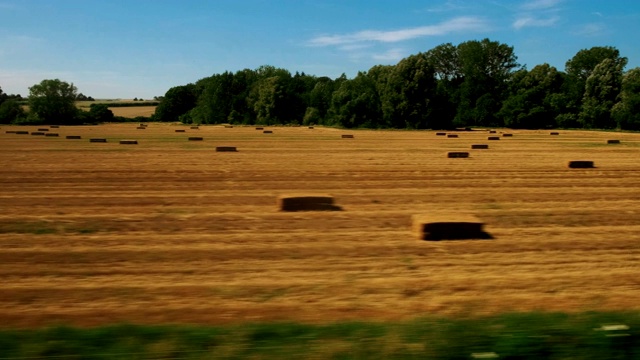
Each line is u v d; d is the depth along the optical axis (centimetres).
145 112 17012
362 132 7688
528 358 583
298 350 594
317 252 1226
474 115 10831
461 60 12031
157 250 1238
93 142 4722
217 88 12925
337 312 828
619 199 2014
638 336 625
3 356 585
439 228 1360
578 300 895
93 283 998
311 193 2088
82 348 605
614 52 10900
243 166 2925
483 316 764
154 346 611
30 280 1017
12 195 2000
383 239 1359
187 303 880
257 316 811
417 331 645
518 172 2773
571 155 3775
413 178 2530
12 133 6153
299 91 12988
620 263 1155
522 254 1226
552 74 9988
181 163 3042
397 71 9150
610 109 8962
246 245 1289
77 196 1984
